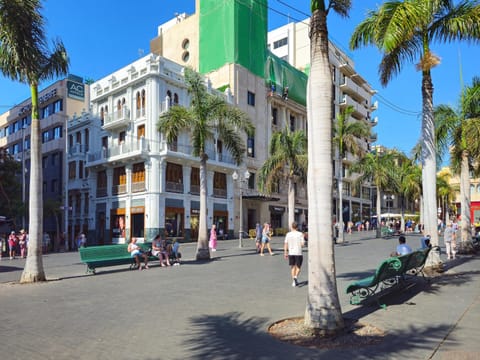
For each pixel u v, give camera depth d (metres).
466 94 17.39
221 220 37.75
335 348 5.11
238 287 9.93
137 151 31.91
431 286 9.41
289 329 5.98
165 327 6.21
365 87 71.06
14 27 11.33
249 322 6.44
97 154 37.19
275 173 26.58
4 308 7.97
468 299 7.96
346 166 59.28
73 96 44.31
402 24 9.62
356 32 11.84
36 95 12.46
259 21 44.53
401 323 6.23
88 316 7.03
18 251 27.56
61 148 43.12
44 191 45.34
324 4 6.31
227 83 40.38
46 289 10.47
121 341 5.52
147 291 9.57
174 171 33.81
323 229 5.85
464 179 17.91
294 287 9.87
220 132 19.03
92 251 13.95
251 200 40.94
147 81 33.12
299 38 58.56
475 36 11.53
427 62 11.59
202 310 7.36
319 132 6.03
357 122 27.83
